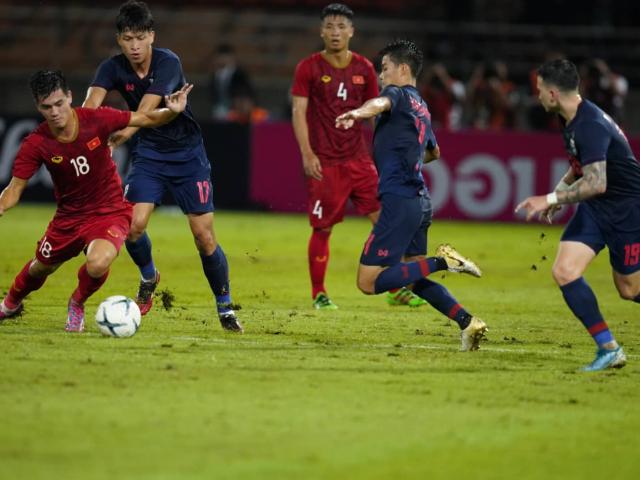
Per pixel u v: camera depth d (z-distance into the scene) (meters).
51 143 27.38
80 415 20.41
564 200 25.11
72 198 28.33
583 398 23.23
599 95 72.38
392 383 24.02
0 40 90.88
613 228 25.98
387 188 28.16
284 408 21.41
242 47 91.62
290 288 41.78
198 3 94.25
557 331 33.25
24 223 63.19
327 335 30.80
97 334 29.00
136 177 31.02
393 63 28.61
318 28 92.38
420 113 28.36
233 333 30.38
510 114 79.12
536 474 17.98
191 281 42.66
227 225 65.69
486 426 20.67
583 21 88.88
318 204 37.53
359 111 26.83
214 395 22.25
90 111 27.64
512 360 27.47
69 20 91.31
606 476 18.02
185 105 28.53
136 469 17.36
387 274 28.27
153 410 20.91
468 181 71.00
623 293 26.77
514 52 87.06
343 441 19.28
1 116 71.69
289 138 71.81
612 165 25.55
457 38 87.69
